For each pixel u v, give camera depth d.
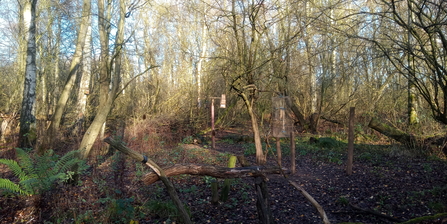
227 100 16.23
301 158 9.74
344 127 14.33
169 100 15.34
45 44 17.50
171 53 18.91
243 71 7.01
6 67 18.25
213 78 15.45
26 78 10.84
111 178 6.46
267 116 16.75
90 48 13.13
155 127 12.03
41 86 17.30
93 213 4.80
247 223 4.76
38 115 16.41
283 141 12.84
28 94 10.79
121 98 17.28
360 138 12.72
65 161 5.54
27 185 4.88
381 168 7.84
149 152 9.71
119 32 8.82
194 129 14.85
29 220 4.64
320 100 15.22
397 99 13.35
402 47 6.09
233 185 6.54
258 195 3.91
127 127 12.08
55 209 4.77
